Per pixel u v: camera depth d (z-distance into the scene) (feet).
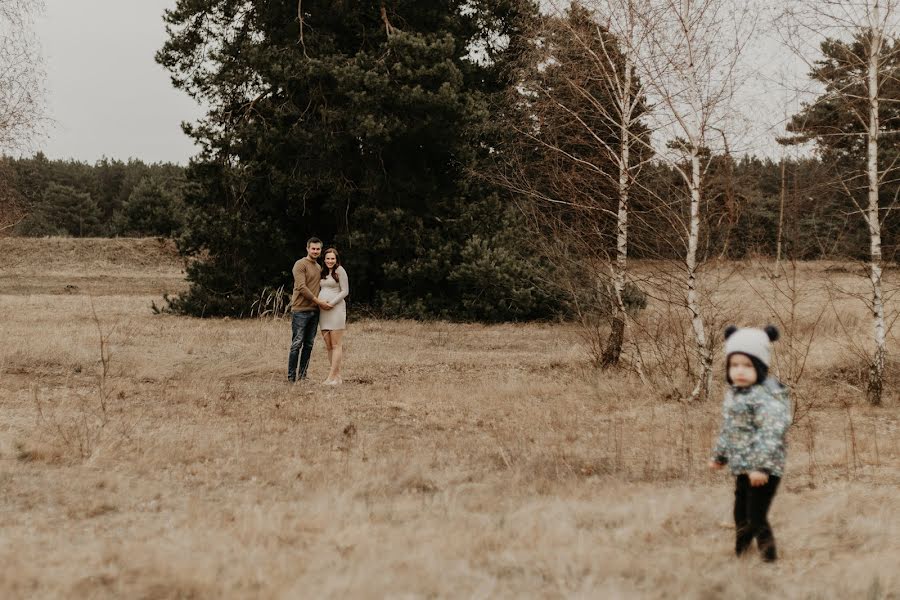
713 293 35.19
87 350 42.96
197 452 22.89
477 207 79.00
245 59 77.41
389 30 78.89
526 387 36.94
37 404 28.37
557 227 41.19
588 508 17.66
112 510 17.43
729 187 33.94
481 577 12.79
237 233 77.87
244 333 56.03
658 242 35.55
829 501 18.15
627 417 30.66
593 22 39.68
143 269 151.64
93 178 340.18
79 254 153.58
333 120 74.54
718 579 12.92
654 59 34.12
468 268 73.82
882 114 35.29
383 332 63.77
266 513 16.53
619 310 40.24
